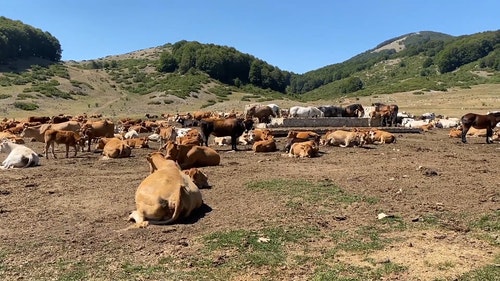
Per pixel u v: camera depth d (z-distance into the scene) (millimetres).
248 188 11422
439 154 18922
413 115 48562
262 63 124125
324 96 140625
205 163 15289
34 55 127000
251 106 34562
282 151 20172
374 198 10367
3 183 12359
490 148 21594
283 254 6977
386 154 18734
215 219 8742
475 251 7137
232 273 6285
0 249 7141
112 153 18078
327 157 17750
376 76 178875
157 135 27391
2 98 71875
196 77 105250
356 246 7348
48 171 14531
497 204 9891
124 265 6512
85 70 115125
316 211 9344
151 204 8414
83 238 7680
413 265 6578
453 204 9945
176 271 6328
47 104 73000
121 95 90688
